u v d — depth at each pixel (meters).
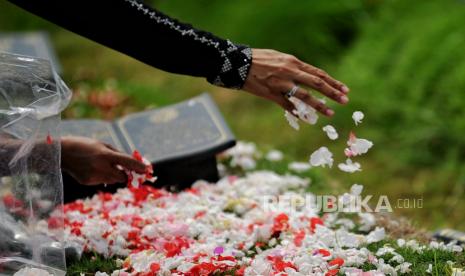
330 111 3.32
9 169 3.20
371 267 3.56
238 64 3.37
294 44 8.46
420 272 3.53
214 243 3.85
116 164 3.64
